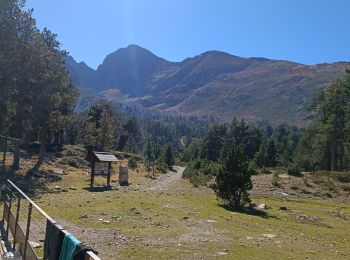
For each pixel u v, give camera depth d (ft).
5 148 46.88
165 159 233.35
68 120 146.20
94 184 112.06
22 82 114.93
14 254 28.78
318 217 86.12
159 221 60.03
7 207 40.52
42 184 99.81
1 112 105.40
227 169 90.07
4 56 103.71
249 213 82.89
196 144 419.74
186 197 97.45
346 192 131.13
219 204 90.48
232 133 365.40
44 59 123.24
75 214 60.39
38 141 202.18
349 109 204.64
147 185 124.47
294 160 277.03
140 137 540.93
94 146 229.25
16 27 109.60
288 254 46.32
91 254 14.01
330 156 244.83
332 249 52.70
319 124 230.68
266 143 312.71
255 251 46.06
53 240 18.95
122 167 122.72
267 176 150.00
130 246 44.11
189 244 47.14
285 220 77.97
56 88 128.26
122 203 74.74
